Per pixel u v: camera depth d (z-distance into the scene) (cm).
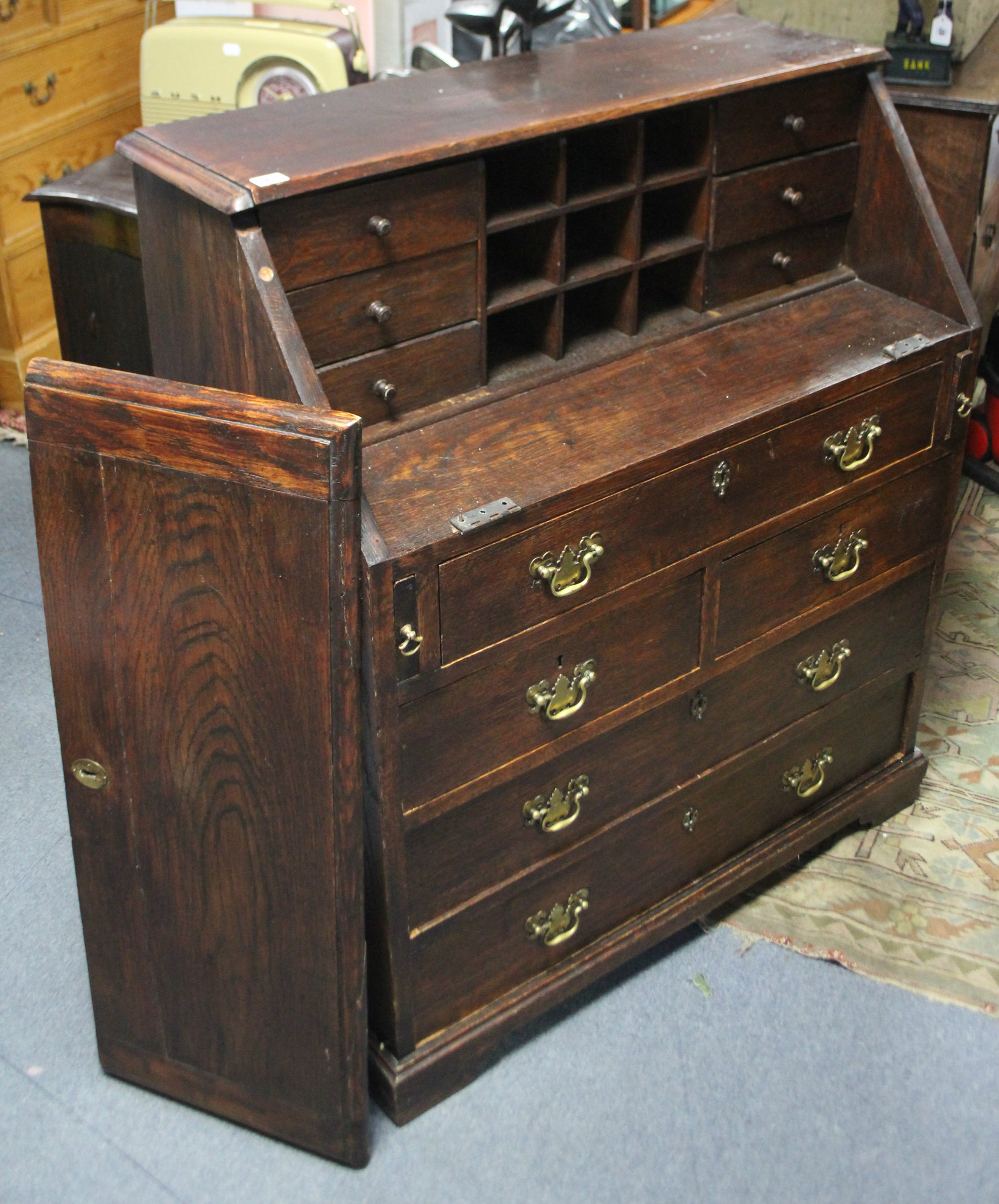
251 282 189
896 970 258
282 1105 221
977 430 412
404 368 213
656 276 255
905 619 276
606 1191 219
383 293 206
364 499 189
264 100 369
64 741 205
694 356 238
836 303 257
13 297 423
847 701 274
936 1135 228
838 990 254
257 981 212
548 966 244
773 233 252
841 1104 233
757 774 264
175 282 218
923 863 282
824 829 280
